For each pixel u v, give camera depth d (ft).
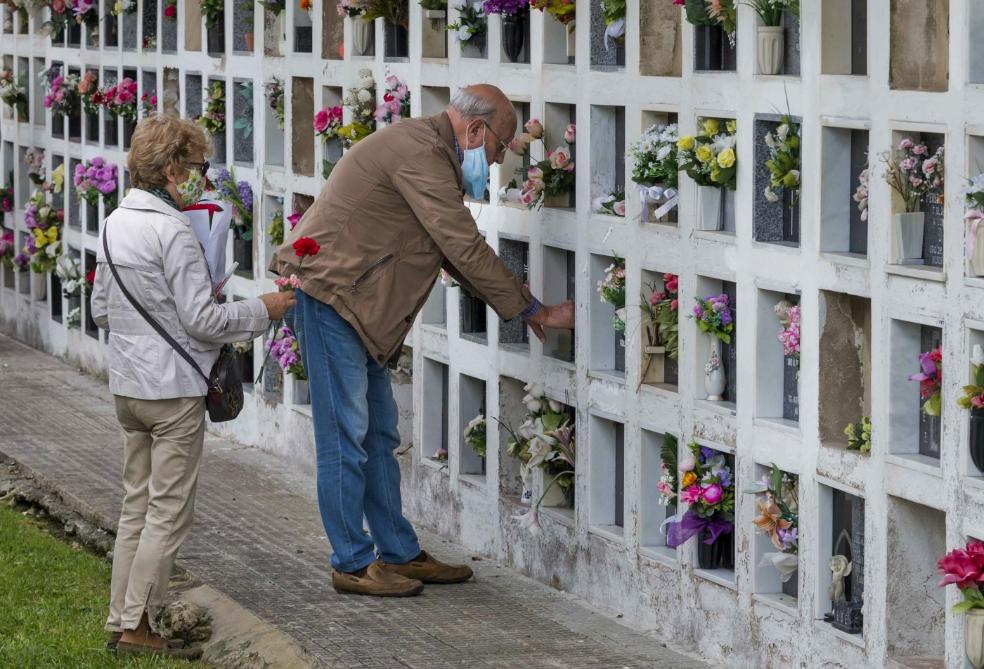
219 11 34.50
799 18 18.63
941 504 16.76
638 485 22.02
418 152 22.06
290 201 31.60
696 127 20.33
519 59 24.54
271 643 20.89
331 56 30.09
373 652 20.40
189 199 24.30
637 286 21.76
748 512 19.84
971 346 16.30
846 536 18.76
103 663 20.24
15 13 47.14
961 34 16.19
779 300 19.43
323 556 25.39
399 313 22.63
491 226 25.29
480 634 21.39
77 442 33.73
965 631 16.62
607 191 22.67
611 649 20.92
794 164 18.78
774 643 19.48
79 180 40.81
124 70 39.60
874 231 17.49
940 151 16.75
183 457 20.54
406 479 28.37
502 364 25.03
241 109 34.04
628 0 21.48
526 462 24.26
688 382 20.81
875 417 17.69
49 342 45.57
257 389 33.88
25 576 24.47
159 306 20.17
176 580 24.17
